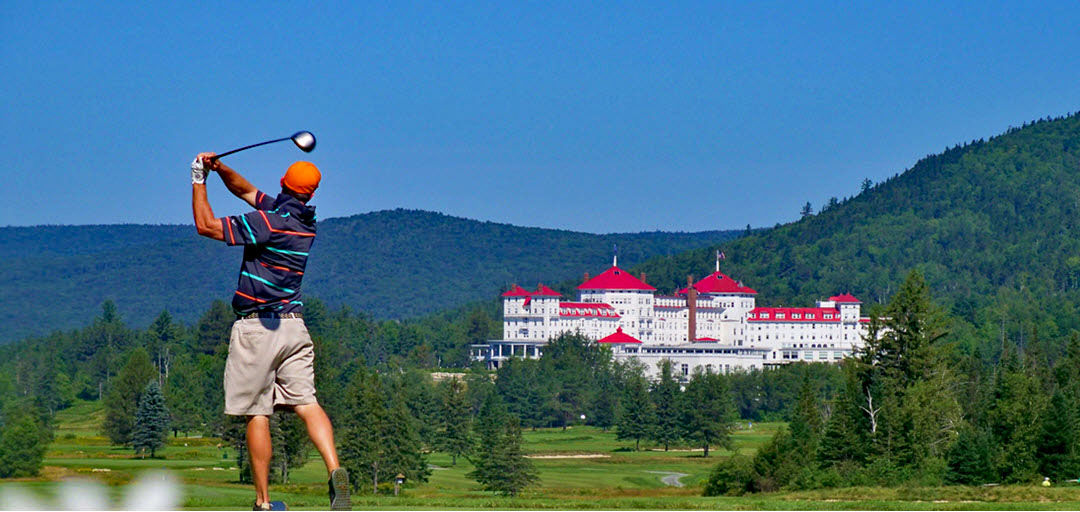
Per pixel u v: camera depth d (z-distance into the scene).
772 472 87.44
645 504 37.06
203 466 111.31
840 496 61.75
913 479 79.62
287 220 13.98
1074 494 55.00
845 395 92.38
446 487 114.56
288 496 67.81
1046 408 76.62
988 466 75.31
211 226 13.66
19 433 89.94
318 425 14.07
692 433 167.50
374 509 26.25
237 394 13.92
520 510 33.72
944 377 103.56
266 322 13.95
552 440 196.62
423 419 165.38
